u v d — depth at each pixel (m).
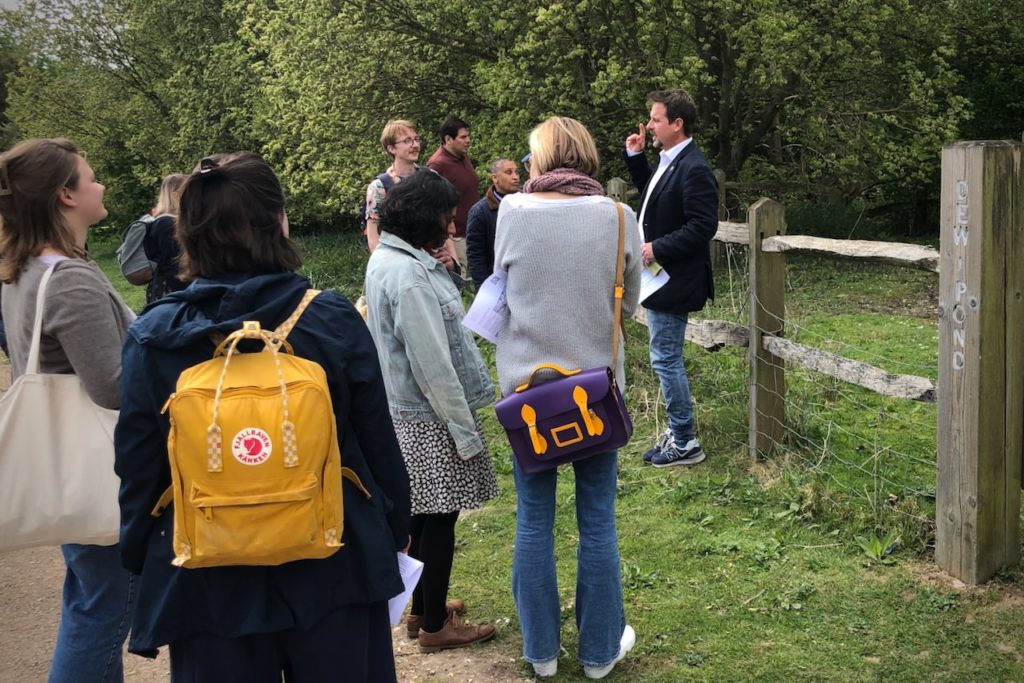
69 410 2.40
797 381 5.71
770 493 4.35
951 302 3.29
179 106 21.30
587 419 2.80
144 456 1.85
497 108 11.94
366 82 12.47
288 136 14.97
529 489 3.01
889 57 12.55
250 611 1.81
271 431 1.74
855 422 5.21
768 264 4.60
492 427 5.91
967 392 3.27
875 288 9.61
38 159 2.49
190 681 1.86
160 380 1.83
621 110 11.72
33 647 3.82
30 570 4.67
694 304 4.59
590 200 2.86
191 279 1.98
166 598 1.82
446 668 3.26
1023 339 3.29
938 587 3.38
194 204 1.92
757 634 3.26
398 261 3.05
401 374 3.09
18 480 2.36
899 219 15.75
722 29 10.88
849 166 12.80
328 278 13.30
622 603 3.08
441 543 3.26
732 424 5.12
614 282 2.89
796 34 10.12
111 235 27.22
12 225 2.50
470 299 8.19
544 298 2.85
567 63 11.18
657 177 4.61
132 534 1.88
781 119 13.41
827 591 3.47
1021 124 15.17
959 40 14.45
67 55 23.66
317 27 12.45
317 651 1.88
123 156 25.80
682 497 4.45
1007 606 3.23
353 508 1.94
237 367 1.79
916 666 2.98
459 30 11.98
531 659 3.10
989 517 3.33
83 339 2.37
